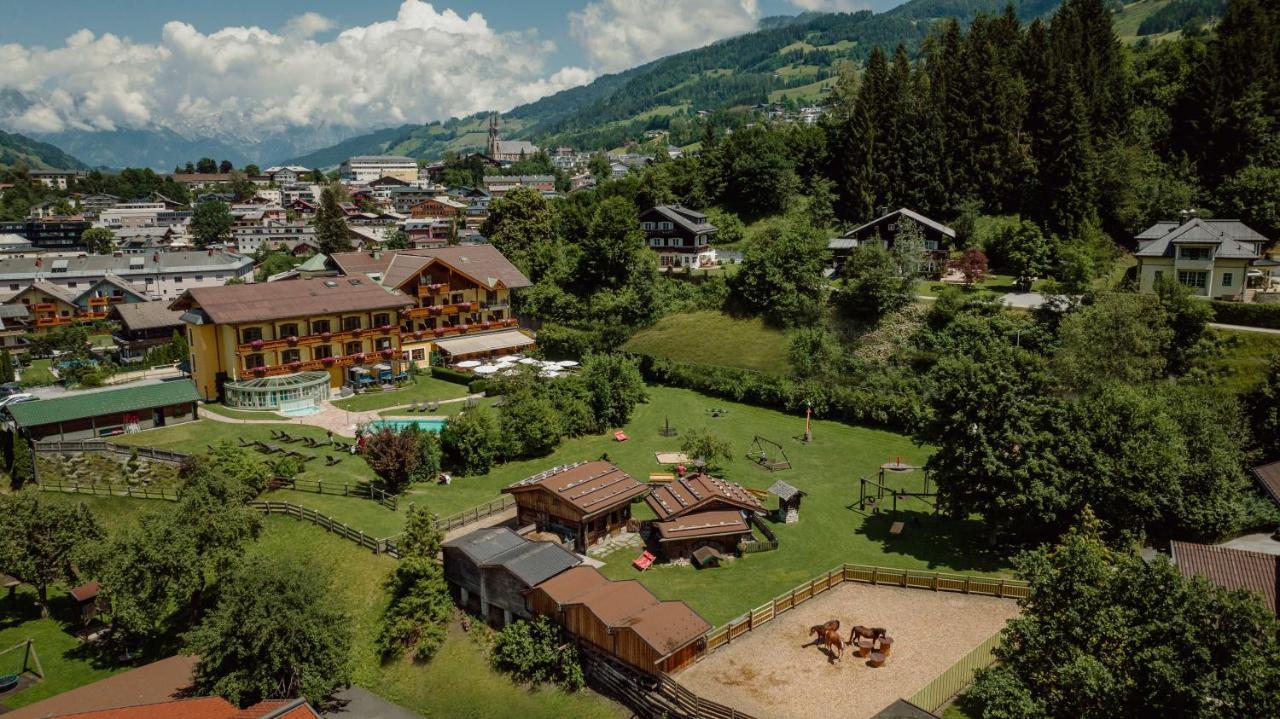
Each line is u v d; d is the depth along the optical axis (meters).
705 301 100.56
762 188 134.88
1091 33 123.56
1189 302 68.31
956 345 79.38
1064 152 105.31
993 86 114.88
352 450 65.00
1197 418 49.16
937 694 33.16
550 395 71.69
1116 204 102.69
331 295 83.50
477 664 40.53
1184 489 46.75
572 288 110.31
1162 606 25.11
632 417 76.88
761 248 97.88
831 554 47.84
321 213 170.25
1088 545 31.22
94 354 110.62
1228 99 103.38
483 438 61.72
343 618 38.84
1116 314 61.47
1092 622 26.23
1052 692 26.44
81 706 34.91
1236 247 74.75
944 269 99.75
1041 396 47.97
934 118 119.44
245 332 76.38
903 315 86.06
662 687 34.53
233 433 68.88
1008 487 45.06
